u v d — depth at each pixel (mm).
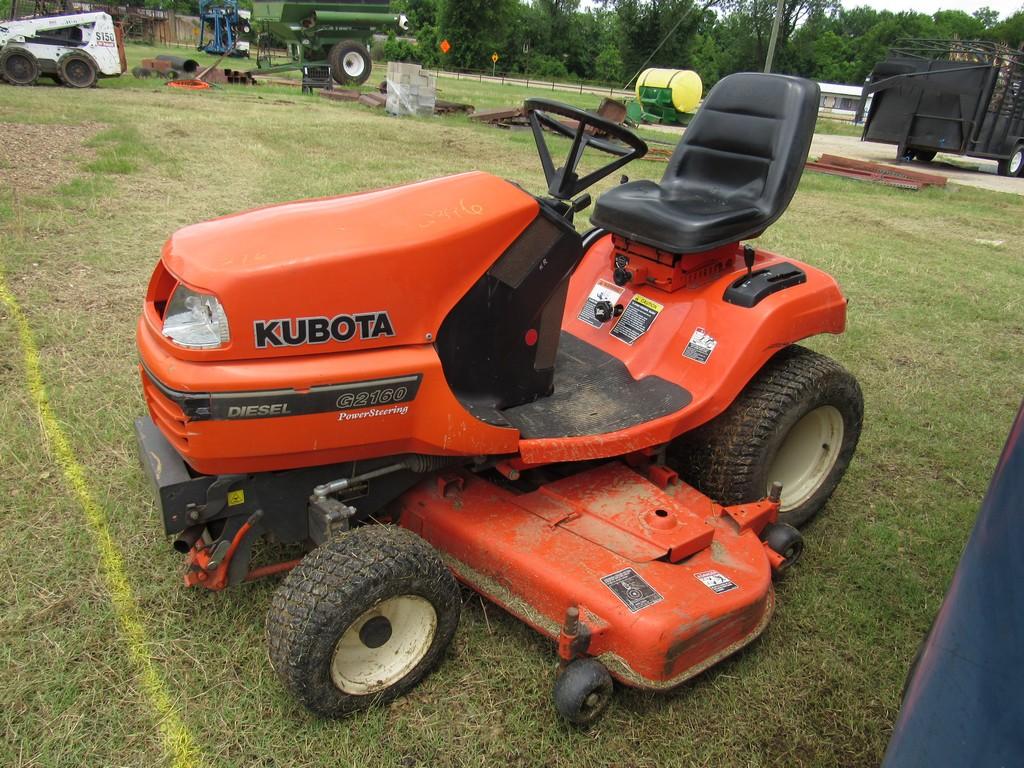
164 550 2578
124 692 2080
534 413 2572
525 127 15055
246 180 7609
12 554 2510
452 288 2203
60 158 7875
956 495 3391
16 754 1889
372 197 2258
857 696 2279
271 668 2174
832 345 4914
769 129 3066
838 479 3223
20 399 3352
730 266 3098
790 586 2742
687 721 2154
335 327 1999
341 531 2107
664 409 2680
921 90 15141
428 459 2350
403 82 15344
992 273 6930
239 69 24422
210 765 1904
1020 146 15297
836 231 8250
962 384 4508
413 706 2123
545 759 2004
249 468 2020
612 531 2400
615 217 3061
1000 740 1107
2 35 14195
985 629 1151
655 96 21828
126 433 3176
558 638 2070
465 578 2350
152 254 5219
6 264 4801
